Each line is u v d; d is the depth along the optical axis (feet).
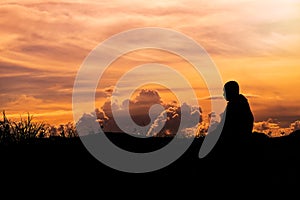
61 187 42.16
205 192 39.01
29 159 47.09
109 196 40.22
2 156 47.70
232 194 38.34
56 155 48.06
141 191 40.75
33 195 40.91
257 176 39.65
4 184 42.80
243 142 39.73
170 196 39.24
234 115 39.32
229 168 39.91
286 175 40.11
